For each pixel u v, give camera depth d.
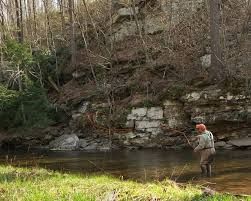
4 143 25.53
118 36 28.78
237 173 12.45
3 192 8.33
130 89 23.97
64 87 27.89
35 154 21.12
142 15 28.30
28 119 25.12
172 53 24.06
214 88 20.44
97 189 8.38
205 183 10.97
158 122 21.39
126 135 21.95
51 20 36.56
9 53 25.30
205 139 12.43
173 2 27.02
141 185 9.61
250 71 20.53
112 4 31.08
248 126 19.75
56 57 28.88
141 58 25.66
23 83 26.06
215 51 21.25
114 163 16.11
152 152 19.39
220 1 24.45
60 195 7.61
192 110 20.59
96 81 25.30
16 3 31.66
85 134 23.81
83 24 32.19
